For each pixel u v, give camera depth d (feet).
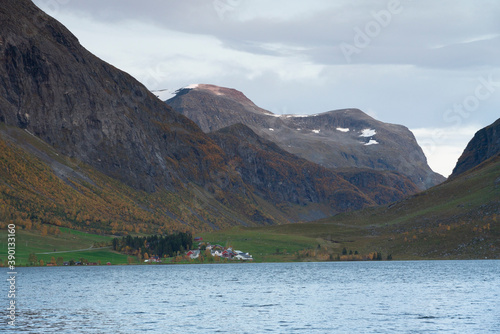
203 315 564.30
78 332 470.80
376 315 555.28
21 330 481.05
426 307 608.60
